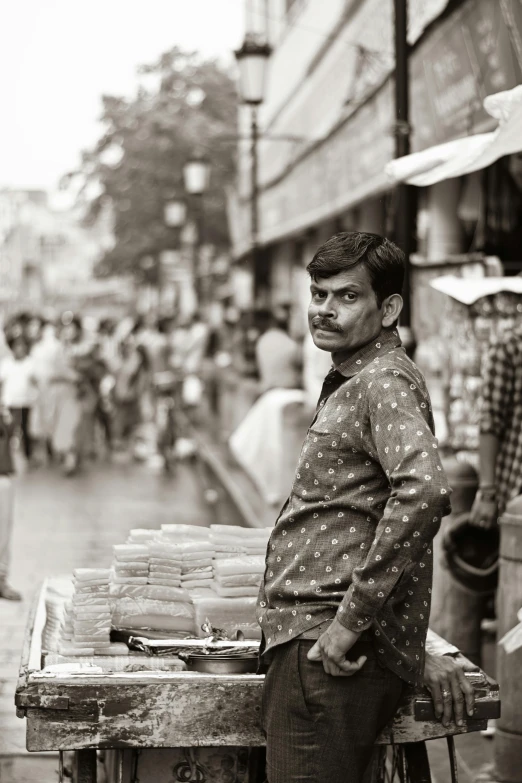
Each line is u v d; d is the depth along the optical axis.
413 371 3.14
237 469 15.70
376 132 11.21
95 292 70.94
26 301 80.19
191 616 3.94
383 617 3.05
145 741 3.37
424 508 2.87
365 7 14.05
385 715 3.20
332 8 17.30
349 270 3.15
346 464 3.10
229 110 39.66
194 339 22.95
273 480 11.74
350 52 15.07
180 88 39.59
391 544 2.89
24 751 5.32
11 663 6.71
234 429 17.41
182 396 24.44
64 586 4.80
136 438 20.89
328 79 17.22
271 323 16.20
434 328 8.16
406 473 2.90
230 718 3.39
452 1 8.37
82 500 13.97
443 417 7.88
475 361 7.08
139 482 16.00
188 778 3.65
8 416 8.31
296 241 24.94
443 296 7.82
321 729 3.10
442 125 9.16
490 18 7.61
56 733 3.34
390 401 3.01
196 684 3.38
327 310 3.16
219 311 30.97
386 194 11.85
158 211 39.75
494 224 8.71
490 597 6.32
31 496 14.42
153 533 4.20
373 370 3.10
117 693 3.35
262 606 3.28
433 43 9.10
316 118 18.44
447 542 6.01
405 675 3.11
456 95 8.67
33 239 91.81
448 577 6.26
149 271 43.88
